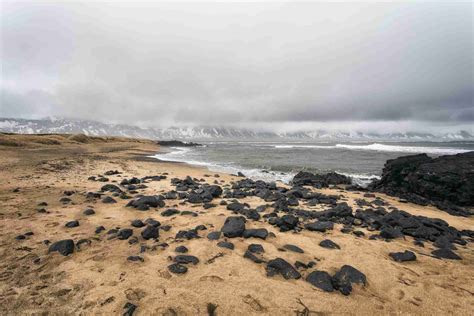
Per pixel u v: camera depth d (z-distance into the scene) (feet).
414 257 21.53
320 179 70.18
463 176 51.11
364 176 83.25
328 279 17.19
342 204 39.78
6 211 28.89
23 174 54.54
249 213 31.83
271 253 21.42
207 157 151.84
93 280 16.37
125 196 38.73
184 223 28.32
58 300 14.33
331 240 25.22
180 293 15.39
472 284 17.93
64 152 129.80
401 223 29.78
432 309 15.05
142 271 17.65
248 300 15.02
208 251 21.26
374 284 17.47
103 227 25.43
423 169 57.21
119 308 13.76
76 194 38.99
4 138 142.20
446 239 26.58
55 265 18.04
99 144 220.64
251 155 168.66
